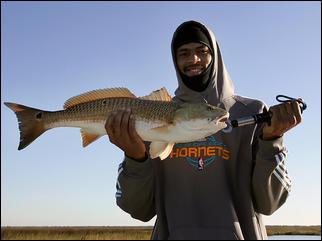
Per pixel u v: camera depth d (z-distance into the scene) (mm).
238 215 871
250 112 959
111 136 841
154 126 881
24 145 939
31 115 956
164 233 877
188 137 892
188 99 1026
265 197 856
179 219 849
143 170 858
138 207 917
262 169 832
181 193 883
